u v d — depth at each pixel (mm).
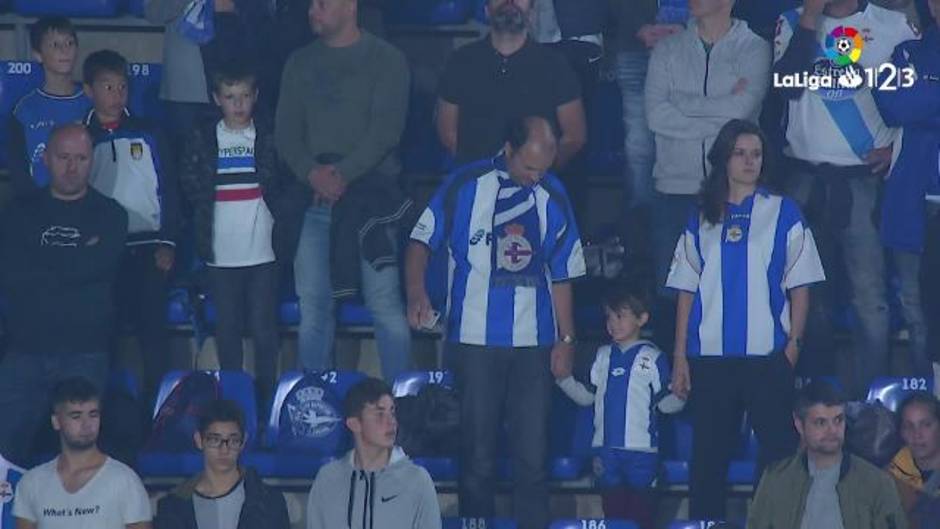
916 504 31062
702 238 32750
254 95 35281
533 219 33000
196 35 37469
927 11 37688
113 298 34375
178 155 37906
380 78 35375
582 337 35906
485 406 33031
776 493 30406
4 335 35781
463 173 33250
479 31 39469
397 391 34406
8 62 38688
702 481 32812
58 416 31031
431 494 30578
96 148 35688
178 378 34906
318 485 30734
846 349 36031
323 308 35250
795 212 32688
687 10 37250
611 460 33406
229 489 31016
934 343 33812
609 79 38719
